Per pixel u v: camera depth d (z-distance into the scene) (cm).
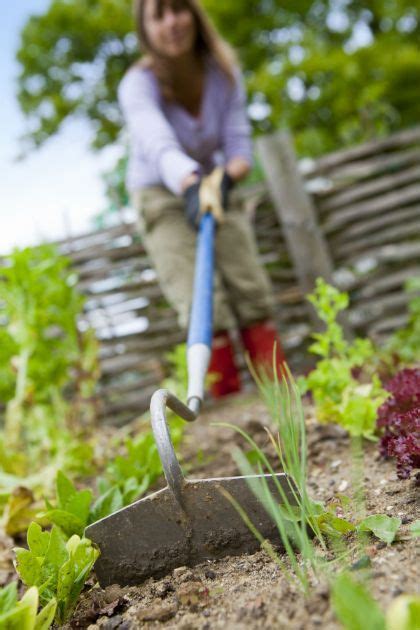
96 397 293
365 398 156
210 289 167
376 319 395
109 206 400
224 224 297
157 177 282
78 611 99
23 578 97
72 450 201
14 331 259
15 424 255
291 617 77
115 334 369
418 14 1066
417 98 997
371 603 66
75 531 113
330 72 1004
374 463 138
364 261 407
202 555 104
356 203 400
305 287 376
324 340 181
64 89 1241
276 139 377
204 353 146
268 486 104
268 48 1159
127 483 137
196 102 281
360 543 94
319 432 168
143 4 257
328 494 125
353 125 739
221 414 270
